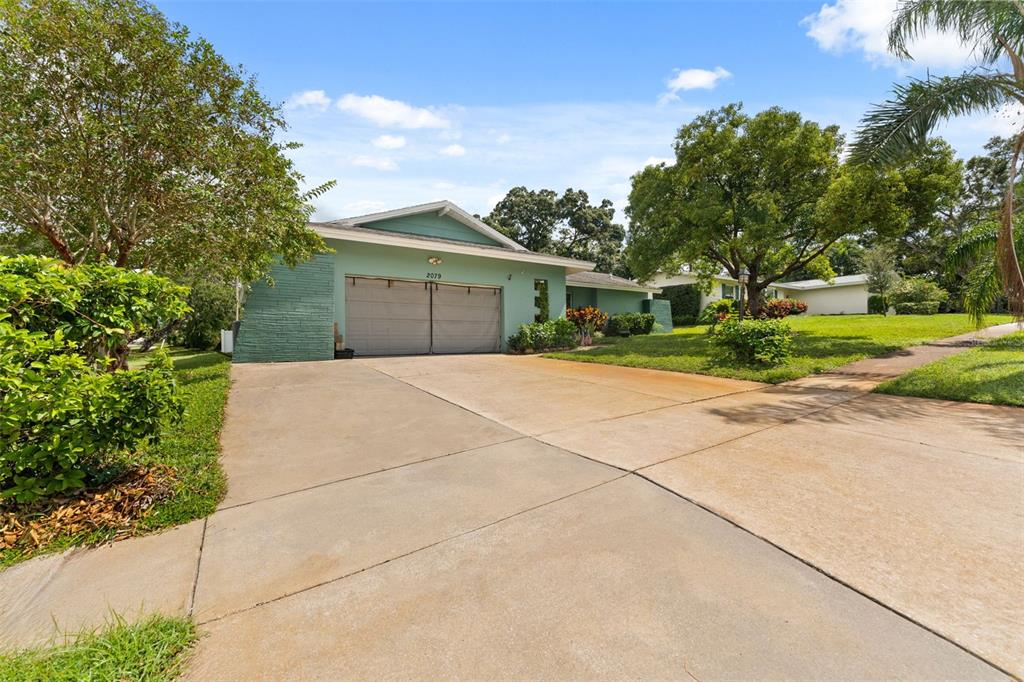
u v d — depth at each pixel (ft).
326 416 16.88
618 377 26.55
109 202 19.56
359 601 6.21
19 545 7.61
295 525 8.50
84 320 9.62
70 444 8.66
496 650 5.24
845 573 6.62
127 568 7.06
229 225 21.34
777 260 52.47
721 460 11.67
